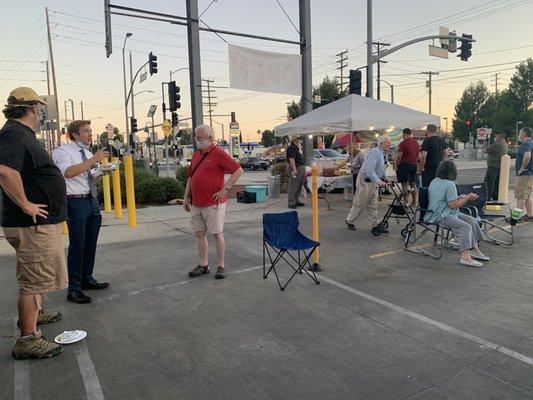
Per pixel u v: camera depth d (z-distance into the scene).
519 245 6.50
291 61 13.17
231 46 11.98
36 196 3.21
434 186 5.82
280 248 4.84
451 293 4.60
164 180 12.43
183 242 7.14
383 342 3.53
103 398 2.83
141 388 2.94
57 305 4.45
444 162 5.79
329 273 5.36
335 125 9.77
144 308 4.35
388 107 10.24
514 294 4.54
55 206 3.31
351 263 5.78
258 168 39.91
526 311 4.09
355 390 2.87
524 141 8.09
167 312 4.24
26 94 3.20
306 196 12.62
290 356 3.34
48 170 3.26
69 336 3.68
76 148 4.36
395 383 2.94
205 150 5.14
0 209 3.62
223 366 3.21
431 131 9.56
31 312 3.35
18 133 3.09
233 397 2.82
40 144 3.25
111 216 9.84
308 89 13.59
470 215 6.11
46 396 2.85
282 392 2.86
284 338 3.64
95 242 4.82
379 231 7.37
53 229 3.32
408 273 5.31
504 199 9.88
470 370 3.08
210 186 5.06
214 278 5.25
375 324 3.88
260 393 2.86
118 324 3.98
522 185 8.15
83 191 4.45
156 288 4.94
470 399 2.74
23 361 3.31
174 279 5.25
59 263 3.38
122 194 12.02
